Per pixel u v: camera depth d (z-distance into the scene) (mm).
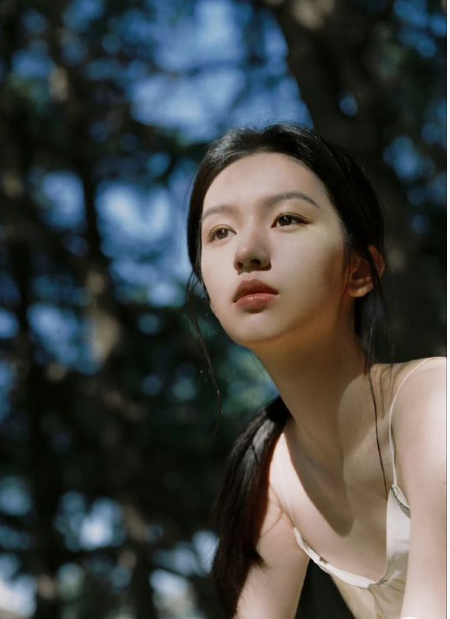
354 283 2178
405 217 7184
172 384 11898
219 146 2225
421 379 2082
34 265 12422
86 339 12586
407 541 2162
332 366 2178
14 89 11250
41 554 11727
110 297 11844
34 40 11250
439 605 1898
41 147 11719
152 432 11586
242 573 2611
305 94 7625
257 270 2059
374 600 2469
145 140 11484
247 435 2635
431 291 8969
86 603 12164
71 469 11844
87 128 11523
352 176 2199
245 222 2082
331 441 2273
